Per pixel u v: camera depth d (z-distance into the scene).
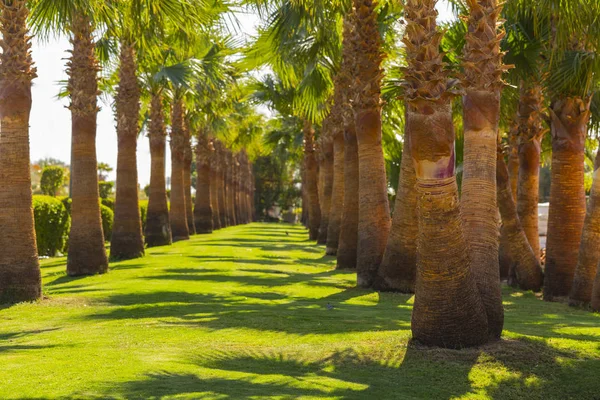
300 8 12.05
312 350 6.46
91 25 13.93
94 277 13.77
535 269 13.28
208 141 35.94
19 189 10.19
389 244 11.95
